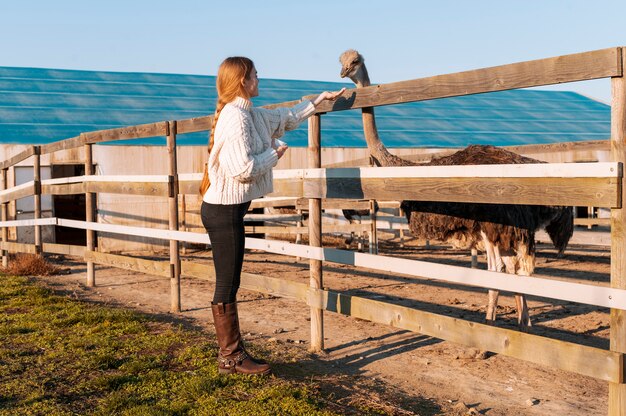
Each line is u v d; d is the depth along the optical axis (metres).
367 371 5.58
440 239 6.35
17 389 4.75
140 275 11.78
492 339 4.48
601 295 3.80
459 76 4.70
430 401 4.86
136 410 4.26
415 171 4.99
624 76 3.66
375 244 14.41
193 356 5.57
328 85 26.14
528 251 5.88
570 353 3.99
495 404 4.85
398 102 5.21
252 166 4.54
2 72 23.25
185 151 17.72
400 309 5.22
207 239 7.34
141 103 21.50
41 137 17.22
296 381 5.04
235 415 4.21
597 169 3.75
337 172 5.70
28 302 8.30
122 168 17.17
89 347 5.95
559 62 4.02
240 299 9.09
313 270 6.12
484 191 4.47
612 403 3.79
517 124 25.02
